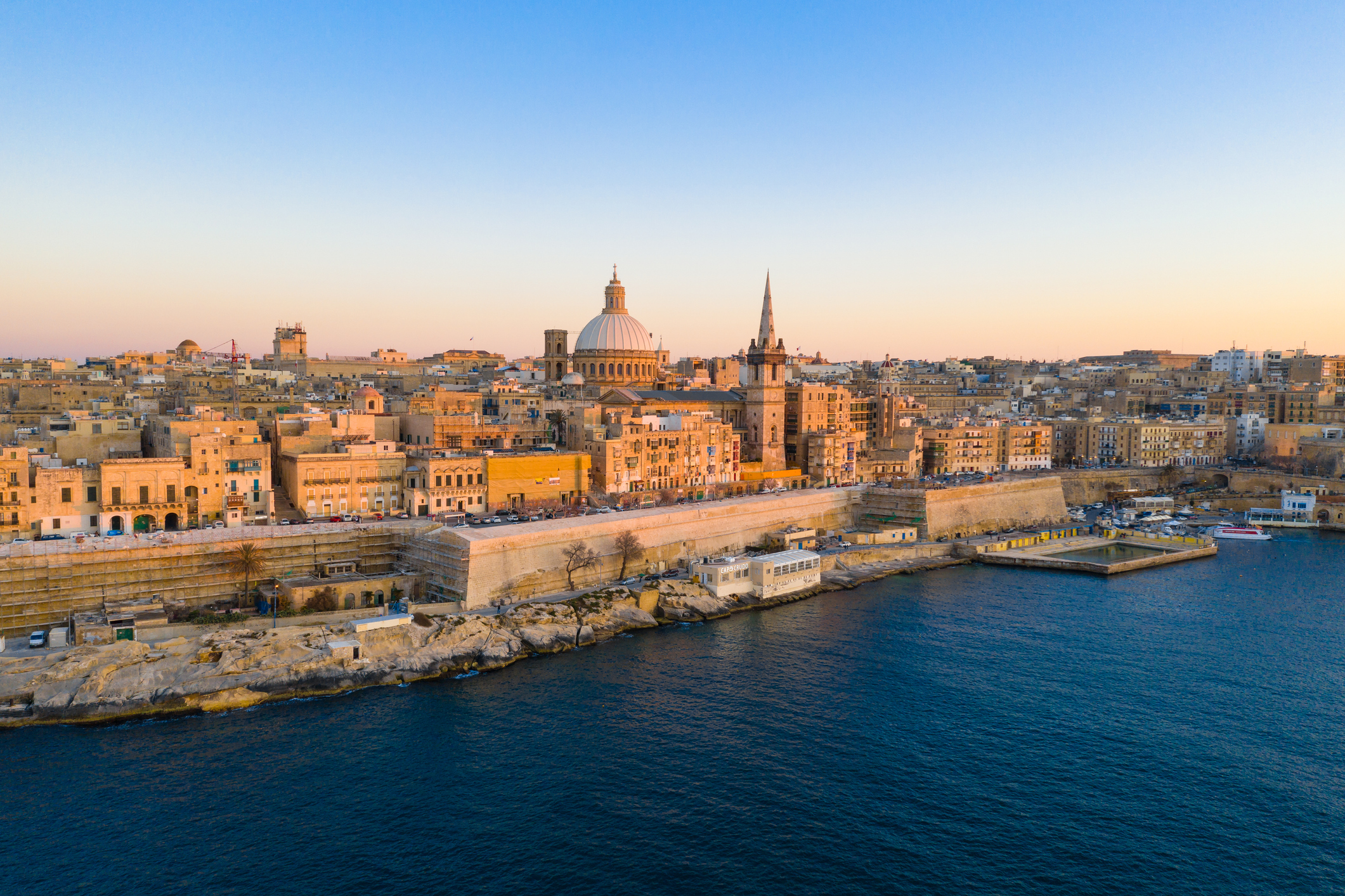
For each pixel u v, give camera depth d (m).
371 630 134.50
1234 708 122.00
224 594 148.38
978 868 86.38
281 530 160.62
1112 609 170.50
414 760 106.44
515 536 161.38
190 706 117.75
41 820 92.69
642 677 133.00
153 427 192.00
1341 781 102.56
